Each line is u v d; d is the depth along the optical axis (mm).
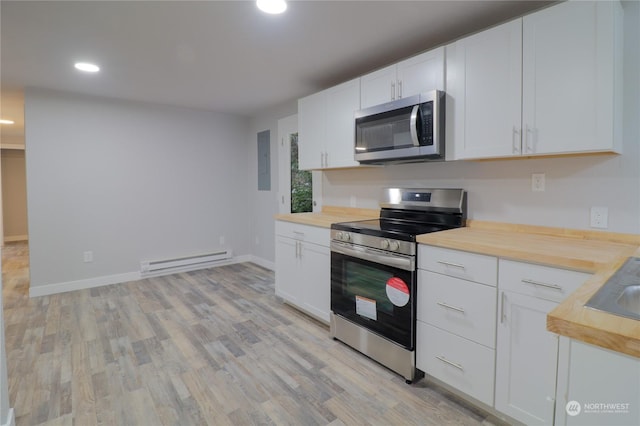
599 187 1732
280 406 1777
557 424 784
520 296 1504
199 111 4516
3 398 1442
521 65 1710
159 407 1769
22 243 7082
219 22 2082
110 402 1805
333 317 2506
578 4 1525
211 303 3279
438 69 2062
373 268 2156
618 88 1543
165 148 4262
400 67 2277
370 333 2203
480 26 2143
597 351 715
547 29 1620
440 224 2348
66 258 3660
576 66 1541
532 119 1681
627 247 1562
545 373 1444
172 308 3150
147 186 4152
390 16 2014
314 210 3668
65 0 1818
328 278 2600
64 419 1671
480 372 1661
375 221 2615
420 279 1905
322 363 2193
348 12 1972
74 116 3656
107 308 3150
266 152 4590
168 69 2910
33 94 3428
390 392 1891
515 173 2033
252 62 2740
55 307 3174
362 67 2854
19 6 1874
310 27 2152
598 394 718
